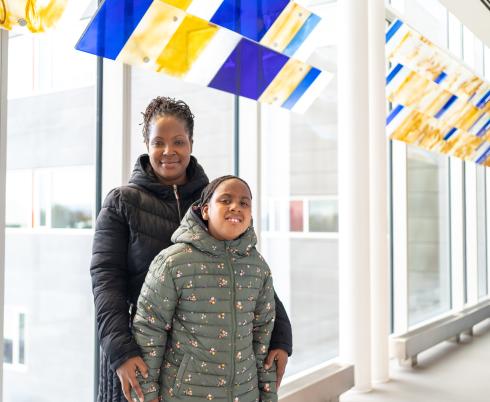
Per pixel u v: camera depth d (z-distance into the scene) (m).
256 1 3.16
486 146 6.83
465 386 4.25
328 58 5.17
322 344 5.29
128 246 1.78
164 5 2.63
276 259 5.06
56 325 2.88
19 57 2.66
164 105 1.92
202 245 1.72
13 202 2.73
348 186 4.03
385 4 4.70
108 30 2.41
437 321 5.64
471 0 5.20
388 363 4.41
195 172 1.97
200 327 1.69
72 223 2.86
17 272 2.86
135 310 1.80
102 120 2.76
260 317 1.87
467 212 7.34
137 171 1.88
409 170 5.90
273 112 5.02
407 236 5.29
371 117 4.29
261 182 3.68
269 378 1.90
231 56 3.05
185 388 1.69
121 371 1.62
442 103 5.49
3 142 2.08
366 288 4.04
